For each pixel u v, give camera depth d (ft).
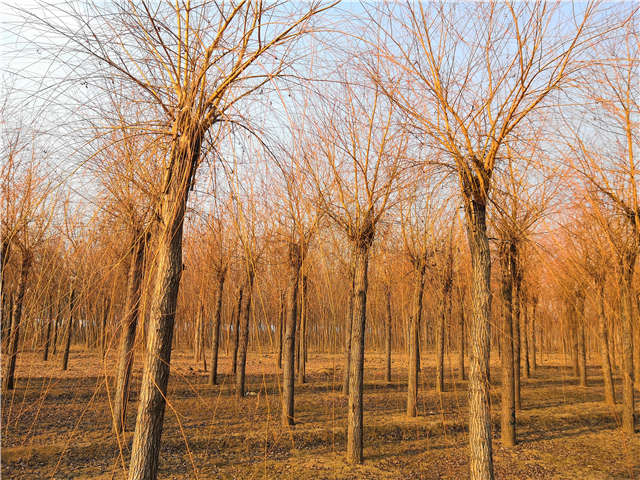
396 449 24.94
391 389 42.73
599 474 22.35
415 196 14.98
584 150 12.87
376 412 33.22
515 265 21.35
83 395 31.45
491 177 14.64
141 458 9.49
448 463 22.15
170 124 10.77
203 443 23.90
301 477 20.93
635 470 22.85
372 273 25.57
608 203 14.99
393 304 31.01
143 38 10.03
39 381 33.47
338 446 25.50
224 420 26.96
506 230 14.71
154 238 9.53
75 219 9.77
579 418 33.06
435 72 14.90
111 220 10.00
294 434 26.04
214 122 10.56
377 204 21.25
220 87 10.08
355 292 24.03
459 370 46.26
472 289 15.15
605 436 28.99
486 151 15.08
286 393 27.71
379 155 19.15
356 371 23.67
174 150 10.19
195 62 9.83
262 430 25.16
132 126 10.08
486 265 15.08
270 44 10.05
